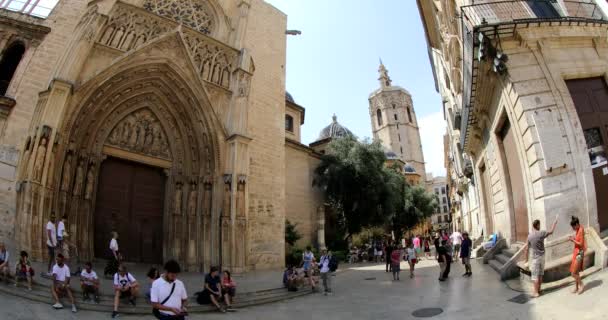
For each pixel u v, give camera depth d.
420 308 8.17
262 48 22.81
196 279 13.88
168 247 16.67
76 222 13.48
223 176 17.50
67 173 13.15
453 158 33.66
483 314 6.72
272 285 12.59
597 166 9.34
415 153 78.44
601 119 9.89
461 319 6.63
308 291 12.52
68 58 13.28
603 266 7.43
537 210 9.26
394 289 11.60
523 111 9.62
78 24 14.28
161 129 17.86
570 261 7.98
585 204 8.73
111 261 11.66
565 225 8.66
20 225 10.93
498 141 13.53
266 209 19.48
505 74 10.09
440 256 12.29
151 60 15.97
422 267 18.52
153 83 16.91
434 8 20.02
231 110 18.80
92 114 14.41
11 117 12.47
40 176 11.61
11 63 15.11
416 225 41.88
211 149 17.67
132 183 16.58
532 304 6.80
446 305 8.09
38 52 13.84
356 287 12.95
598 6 11.03
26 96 12.98
